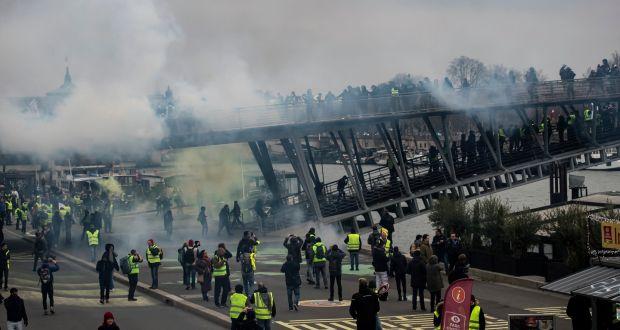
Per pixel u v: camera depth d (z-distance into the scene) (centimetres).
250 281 3653
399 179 6962
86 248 5681
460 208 4703
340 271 3666
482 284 4175
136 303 3759
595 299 2286
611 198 5009
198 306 3550
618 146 7769
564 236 3962
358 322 2545
